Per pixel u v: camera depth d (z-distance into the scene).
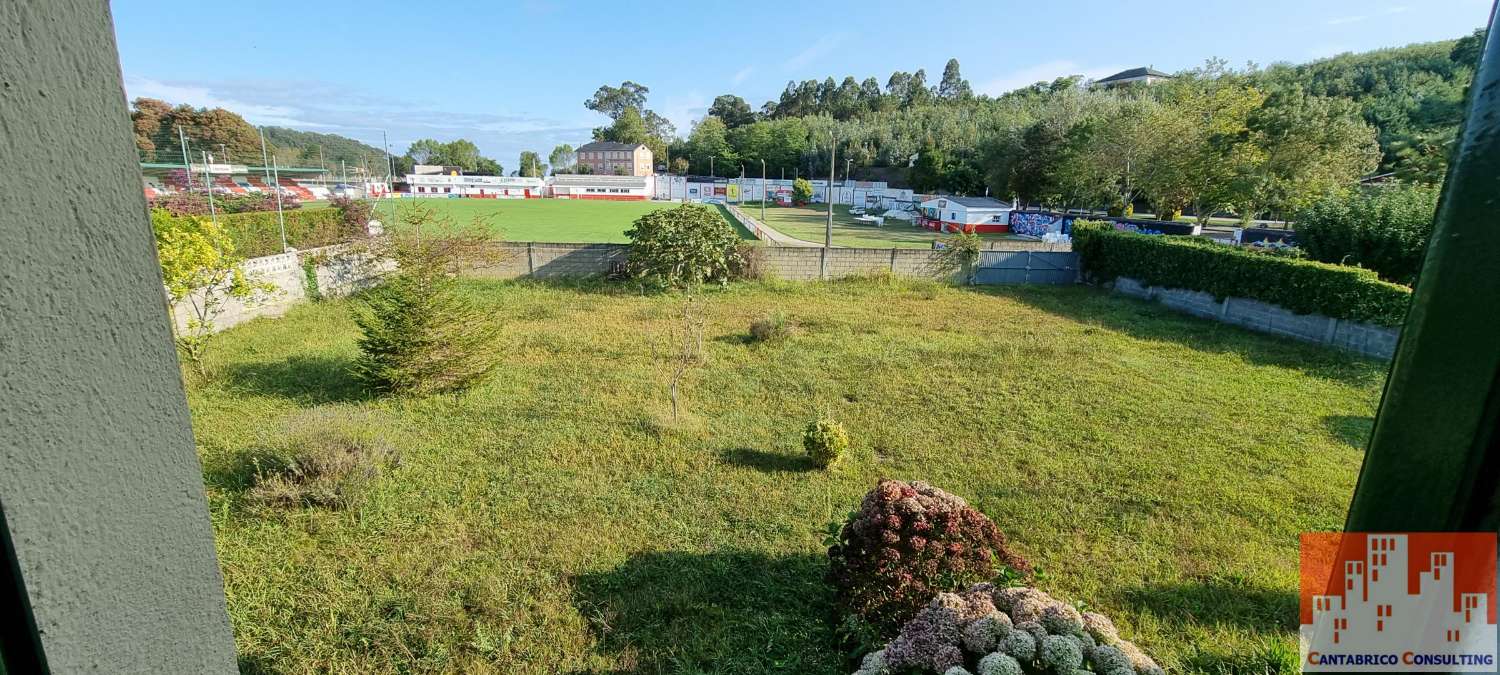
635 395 7.32
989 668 2.28
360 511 4.67
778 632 3.54
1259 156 21.72
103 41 0.65
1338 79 20.94
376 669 3.29
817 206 57.44
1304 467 5.88
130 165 0.69
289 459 4.99
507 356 8.79
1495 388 0.54
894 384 7.98
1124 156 29.77
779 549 4.39
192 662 0.83
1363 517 0.69
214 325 9.70
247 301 10.43
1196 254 13.16
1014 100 67.44
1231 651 3.52
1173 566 4.34
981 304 13.90
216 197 17.94
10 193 0.56
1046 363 9.05
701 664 3.34
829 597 3.88
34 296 0.59
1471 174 0.56
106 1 0.66
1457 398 0.57
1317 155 20.17
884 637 3.22
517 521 4.68
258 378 7.52
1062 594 3.99
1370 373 8.90
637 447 5.93
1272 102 21.89
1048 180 39.78
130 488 0.72
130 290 0.70
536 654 3.40
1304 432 6.73
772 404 7.20
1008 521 4.85
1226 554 4.50
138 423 0.72
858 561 3.46
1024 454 6.02
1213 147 23.66
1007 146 42.75
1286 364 9.40
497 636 3.49
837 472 5.55
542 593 3.88
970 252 16.88
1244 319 12.02
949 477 5.53
